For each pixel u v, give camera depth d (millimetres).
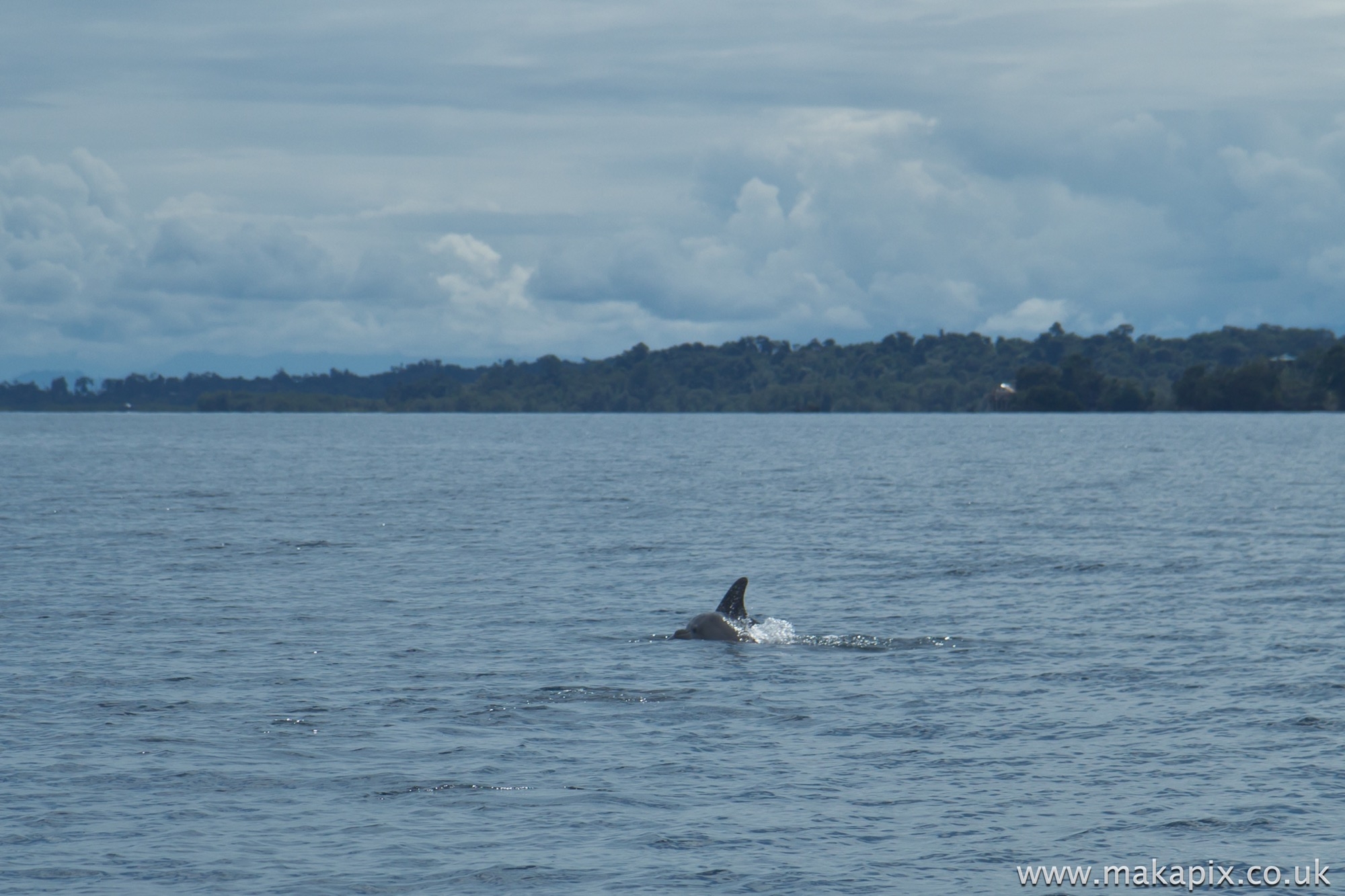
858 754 61469
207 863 47750
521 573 129500
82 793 55406
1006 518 196750
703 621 92062
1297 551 149375
